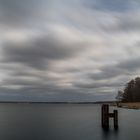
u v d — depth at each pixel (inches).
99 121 2176.4
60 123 2011.6
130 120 2126.0
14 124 1941.4
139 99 5836.6
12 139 1205.1
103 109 1579.7
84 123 1988.2
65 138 1229.1
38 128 1651.1
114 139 1199.6
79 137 1256.2
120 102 6112.2
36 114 3405.5
